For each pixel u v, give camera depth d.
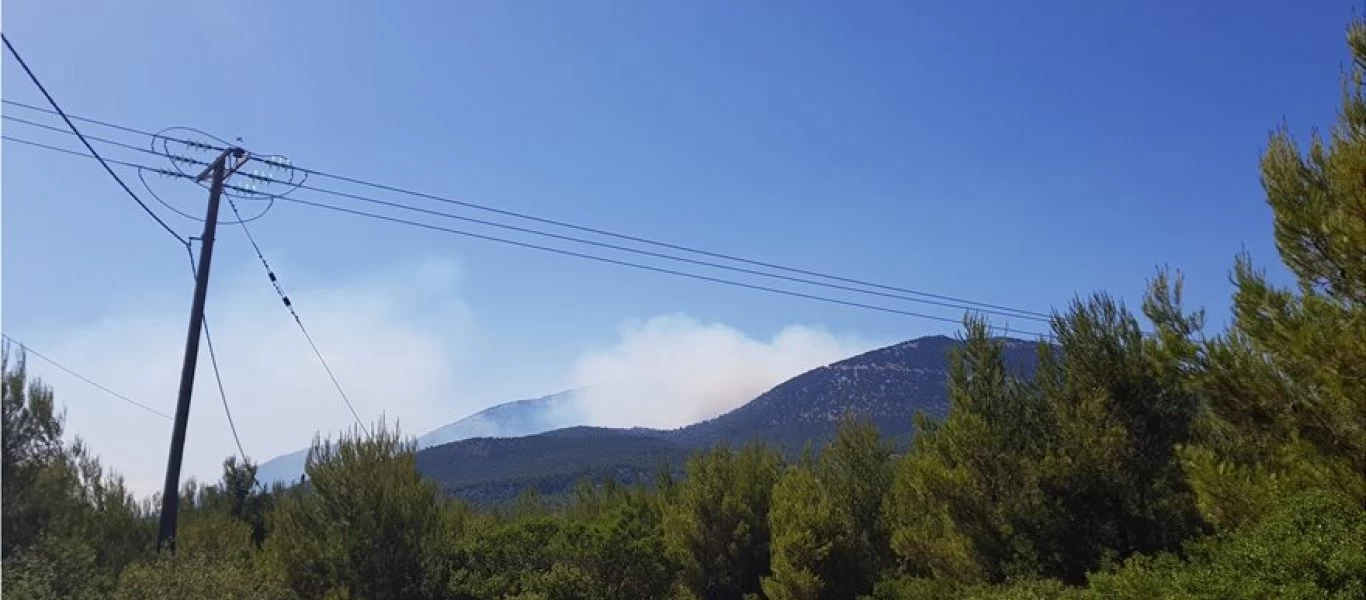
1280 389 9.05
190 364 15.63
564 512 34.69
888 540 21.97
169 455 15.13
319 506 19.48
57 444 14.03
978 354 16.03
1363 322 7.90
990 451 14.90
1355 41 8.50
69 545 12.48
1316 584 7.64
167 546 14.70
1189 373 9.85
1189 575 9.10
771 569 22.17
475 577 21.02
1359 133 8.26
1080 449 13.69
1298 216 8.60
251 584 14.18
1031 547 14.20
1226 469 10.09
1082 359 14.35
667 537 25.23
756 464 25.75
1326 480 8.63
